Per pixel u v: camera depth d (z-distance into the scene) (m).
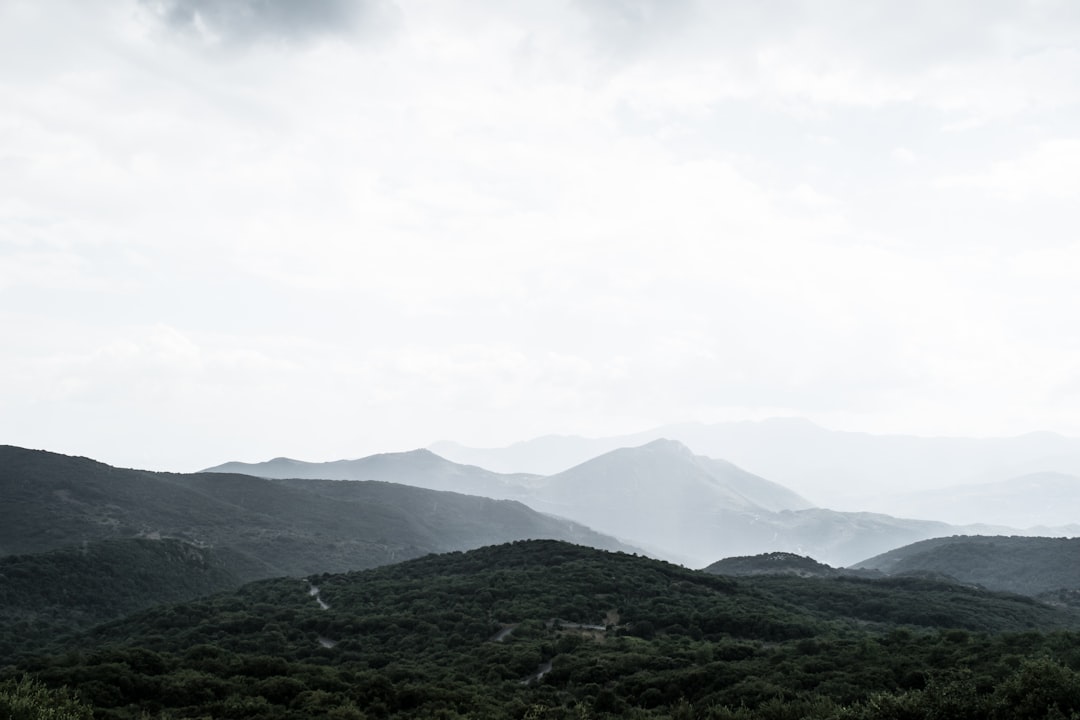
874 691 44.19
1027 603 124.88
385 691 52.41
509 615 88.75
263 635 83.12
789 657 59.38
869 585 139.75
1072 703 29.58
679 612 87.69
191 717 45.50
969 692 33.25
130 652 57.28
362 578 127.06
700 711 46.41
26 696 41.06
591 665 62.81
